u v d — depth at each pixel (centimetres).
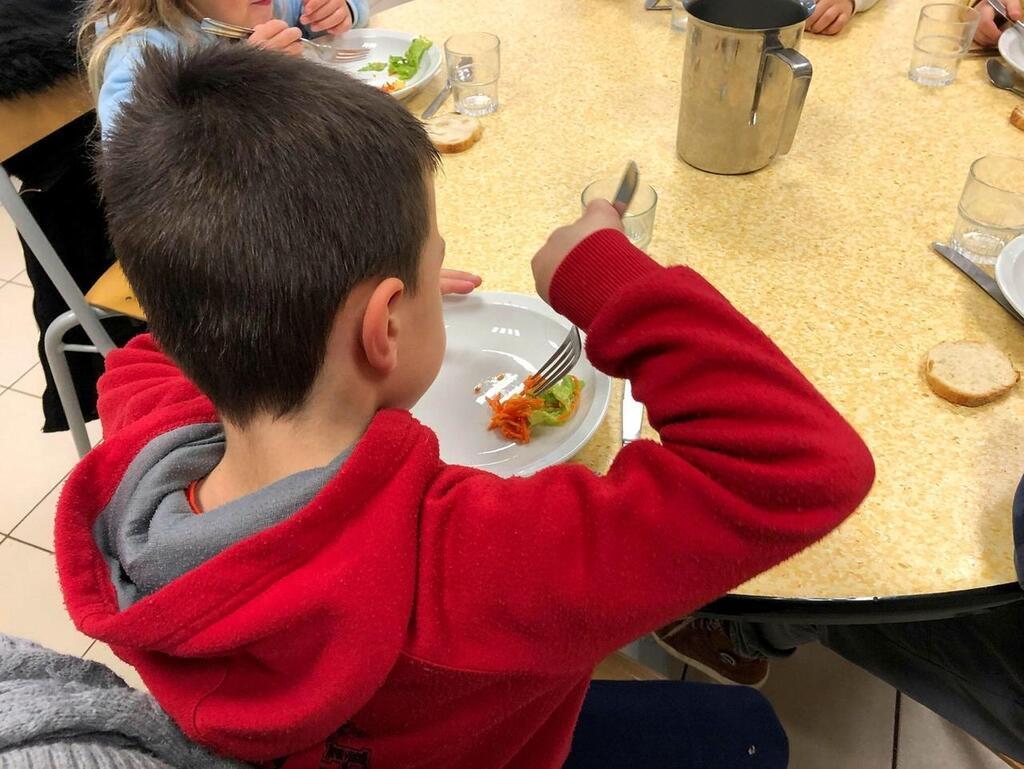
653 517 43
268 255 41
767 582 58
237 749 43
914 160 102
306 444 46
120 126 45
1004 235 87
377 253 43
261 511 42
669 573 43
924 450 66
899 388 72
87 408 146
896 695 129
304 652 41
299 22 146
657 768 78
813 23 130
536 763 60
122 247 44
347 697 40
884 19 135
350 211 42
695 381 48
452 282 84
